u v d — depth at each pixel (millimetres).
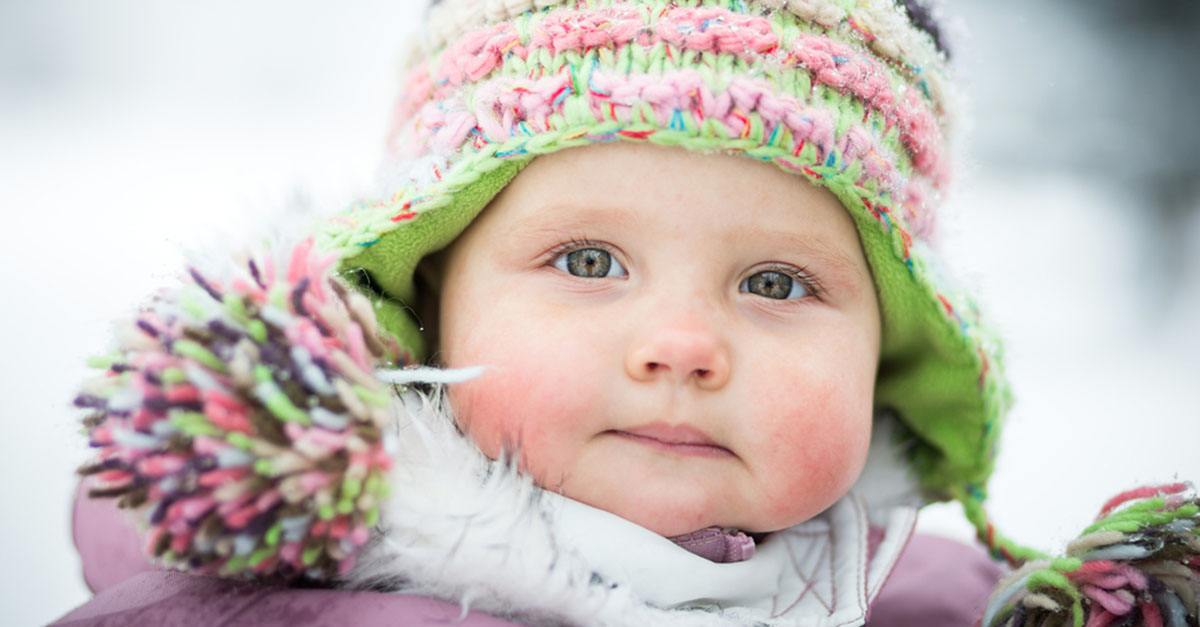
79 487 1470
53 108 5332
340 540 908
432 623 969
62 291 3316
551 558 1021
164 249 3641
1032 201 5453
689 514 1201
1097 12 6797
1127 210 5445
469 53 1293
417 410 1153
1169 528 1154
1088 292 4500
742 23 1208
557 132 1200
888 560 1424
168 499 855
